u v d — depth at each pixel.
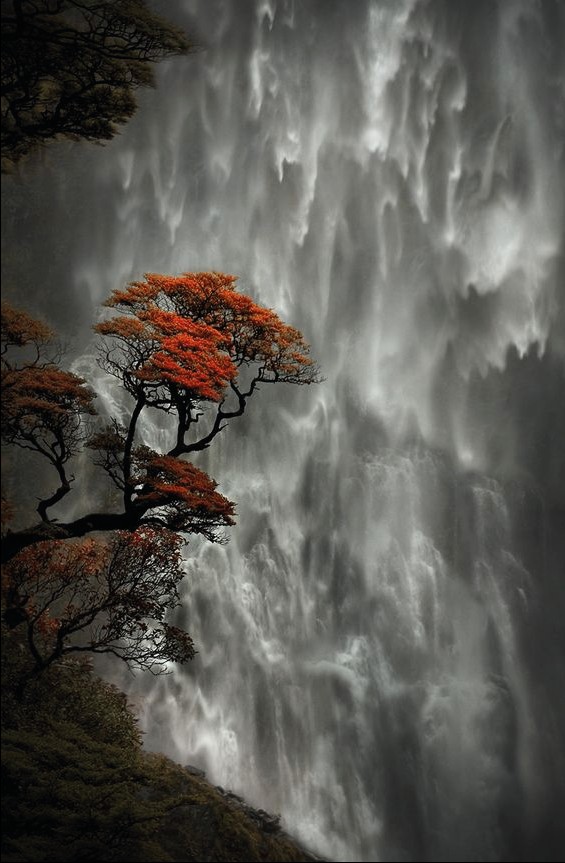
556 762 26.17
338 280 32.19
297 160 33.59
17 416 15.85
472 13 33.03
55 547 18.89
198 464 29.25
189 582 27.08
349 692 25.91
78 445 28.70
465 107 32.81
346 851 23.59
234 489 29.16
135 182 34.38
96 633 24.64
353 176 33.03
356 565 28.36
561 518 29.72
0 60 16.11
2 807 14.48
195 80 34.72
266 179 33.44
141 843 16.00
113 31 16.70
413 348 31.66
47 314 32.72
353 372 31.30
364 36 34.12
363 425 30.53
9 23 15.45
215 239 33.34
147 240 33.75
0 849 14.16
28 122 17.28
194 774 22.75
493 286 31.70
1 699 17.30
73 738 16.64
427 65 33.38
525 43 32.59
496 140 32.31
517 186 31.94
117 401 29.53
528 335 31.14
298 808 24.33
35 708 17.70
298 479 29.75
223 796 22.08
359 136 33.53
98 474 28.48
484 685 26.62
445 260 32.25
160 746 24.09
